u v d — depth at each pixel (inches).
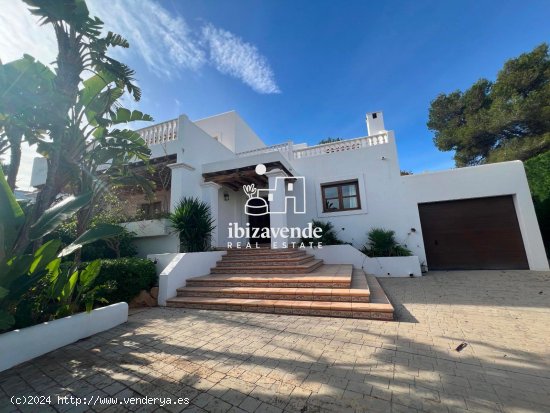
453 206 379.2
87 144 201.9
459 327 148.5
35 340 128.3
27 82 163.9
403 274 335.3
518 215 350.3
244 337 147.3
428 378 94.4
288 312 194.7
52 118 165.0
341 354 118.6
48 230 142.3
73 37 170.7
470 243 365.7
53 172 167.5
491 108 594.2
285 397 85.4
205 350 130.2
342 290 203.6
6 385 101.1
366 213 405.7
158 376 104.3
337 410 77.0
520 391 84.2
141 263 249.8
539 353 112.0
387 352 119.0
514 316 163.5
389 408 77.2
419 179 389.7
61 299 156.7
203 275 288.5
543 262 327.6
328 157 439.5
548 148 521.3
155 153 376.2
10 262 128.4
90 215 218.1
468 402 79.1
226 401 84.7
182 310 218.5
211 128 574.2
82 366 115.7
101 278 223.1
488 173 363.9
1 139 179.0
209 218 350.6
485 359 108.2
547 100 515.8
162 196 459.5
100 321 165.3
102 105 211.2
